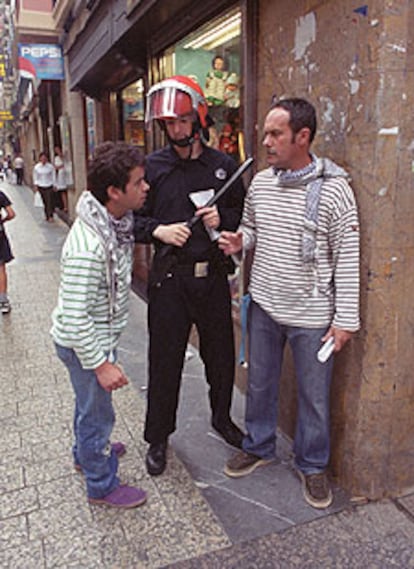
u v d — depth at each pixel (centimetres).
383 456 214
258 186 209
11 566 187
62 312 170
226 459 254
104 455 207
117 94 639
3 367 363
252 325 229
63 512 215
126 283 188
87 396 192
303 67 217
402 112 177
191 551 193
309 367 207
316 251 193
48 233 955
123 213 183
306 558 189
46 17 841
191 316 232
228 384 250
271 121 184
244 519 210
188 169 220
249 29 251
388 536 200
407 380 208
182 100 202
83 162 886
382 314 196
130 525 207
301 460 226
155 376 234
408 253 193
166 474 241
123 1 390
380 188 183
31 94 1365
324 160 191
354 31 183
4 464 248
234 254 218
